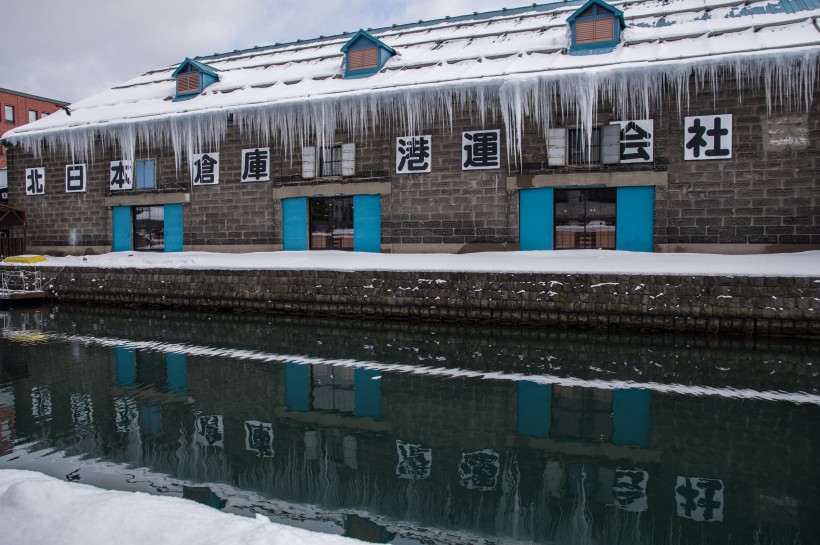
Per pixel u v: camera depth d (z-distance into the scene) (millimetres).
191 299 14289
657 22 14523
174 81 20234
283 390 8047
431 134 14219
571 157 13133
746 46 11953
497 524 4570
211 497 4953
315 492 5102
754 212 11828
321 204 15727
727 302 10047
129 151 17547
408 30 19641
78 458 5773
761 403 7117
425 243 14406
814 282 9602
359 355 9781
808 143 11406
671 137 12336
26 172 19203
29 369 9172
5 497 3734
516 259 12445
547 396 7602
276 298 13328
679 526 4520
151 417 7039
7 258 17578
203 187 16781
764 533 4406
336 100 14656
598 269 10961
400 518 4656
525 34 16125
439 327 11586
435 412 7172
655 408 7070
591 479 5371
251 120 15820
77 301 15797
